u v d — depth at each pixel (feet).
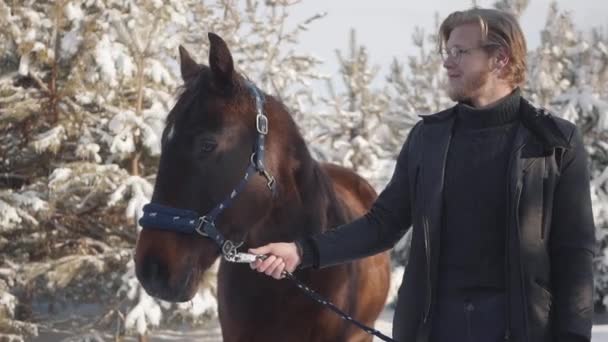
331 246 6.71
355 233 6.73
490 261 5.87
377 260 10.67
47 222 26.96
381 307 11.18
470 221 5.94
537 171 5.71
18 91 26.13
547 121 5.78
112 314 27.22
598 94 35.63
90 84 25.58
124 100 26.25
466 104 6.13
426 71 43.96
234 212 7.32
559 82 36.04
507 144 5.90
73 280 27.86
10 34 25.21
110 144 25.08
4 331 25.80
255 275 8.15
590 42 37.91
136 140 24.77
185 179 7.07
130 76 24.79
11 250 27.66
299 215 8.25
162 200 7.07
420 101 43.55
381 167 37.04
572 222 5.70
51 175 24.44
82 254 27.17
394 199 6.69
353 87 39.01
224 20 31.30
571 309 5.58
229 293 8.47
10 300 25.68
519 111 5.97
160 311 24.88
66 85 25.29
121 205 25.34
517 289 5.66
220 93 7.51
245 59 31.60
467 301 5.96
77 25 25.12
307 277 8.11
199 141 7.16
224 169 7.25
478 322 5.87
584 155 5.83
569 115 34.06
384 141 41.37
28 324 26.45
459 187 6.00
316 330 8.36
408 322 6.23
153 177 25.80
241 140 7.42
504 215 5.81
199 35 30.07
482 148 5.97
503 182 5.84
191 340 30.09
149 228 7.03
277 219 8.08
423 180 6.15
